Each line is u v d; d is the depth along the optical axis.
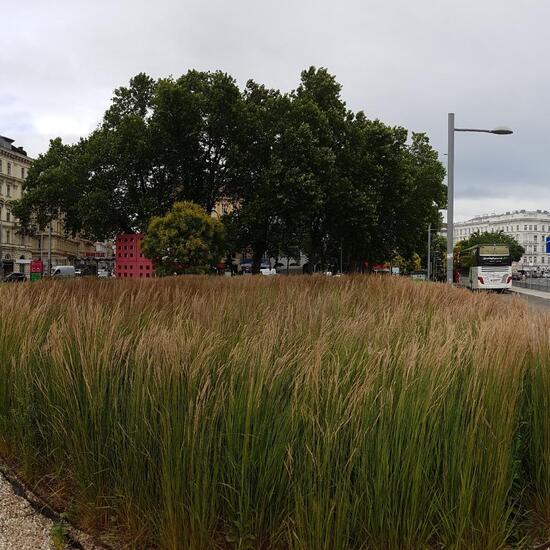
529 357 3.25
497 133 20.25
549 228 144.88
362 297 6.61
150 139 29.67
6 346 3.94
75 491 3.11
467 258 38.66
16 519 3.06
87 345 3.01
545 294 38.09
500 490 2.62
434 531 2.53
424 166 44.09
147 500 2.66
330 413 2.36
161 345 2.71
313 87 34.50
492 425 2.62
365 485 2.40
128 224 32.44
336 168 31.72
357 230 33.41
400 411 2.42
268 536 2.47
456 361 2.71
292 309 4.14
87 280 9.36
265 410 2.45
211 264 24.41
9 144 80.00
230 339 3.04
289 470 2.38
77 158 32.97
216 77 30.62
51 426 3.27
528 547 2.83
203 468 2.42
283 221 31.98
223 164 32.78
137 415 2.68
